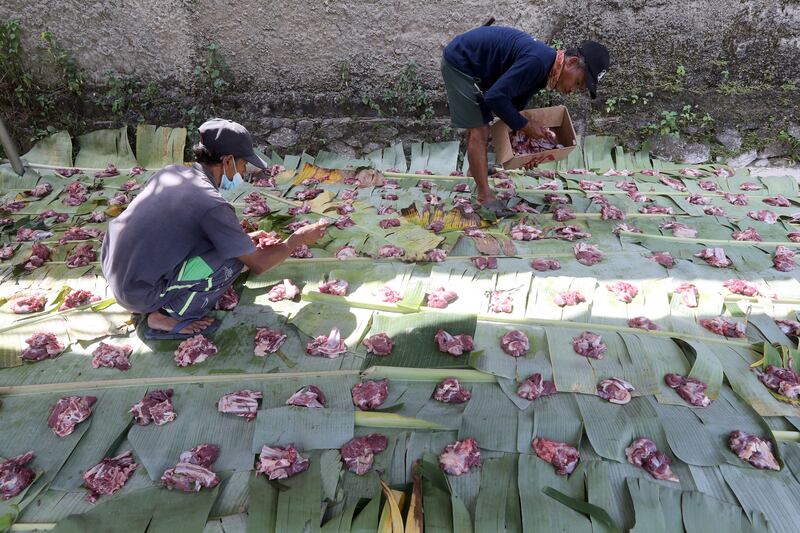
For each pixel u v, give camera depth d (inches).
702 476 83.8
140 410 91.9
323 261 134.4
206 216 101.2
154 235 99.7
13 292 124.9
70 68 197.8
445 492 81.2
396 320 112.4
